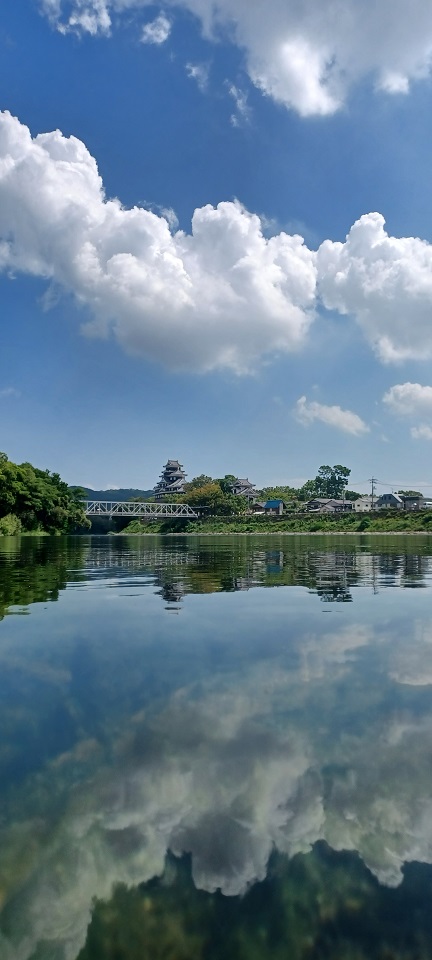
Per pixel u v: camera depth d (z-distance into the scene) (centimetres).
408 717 343
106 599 819
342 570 1352
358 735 318
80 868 212
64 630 593
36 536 5444
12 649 512
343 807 246
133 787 262
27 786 263
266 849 219
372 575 1211
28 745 307
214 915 193
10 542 3638
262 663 462
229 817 240
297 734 318
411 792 257
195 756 293
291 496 12875
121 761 287
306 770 276
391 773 274
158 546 3130
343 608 734
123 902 197
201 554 2169
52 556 1989
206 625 620
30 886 204
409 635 568
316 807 246
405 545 3247
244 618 661
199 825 235
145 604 770
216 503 10444
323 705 364
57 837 227
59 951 177
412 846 222
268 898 197
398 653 495
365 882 206
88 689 397
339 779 269
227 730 325
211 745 306
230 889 203
